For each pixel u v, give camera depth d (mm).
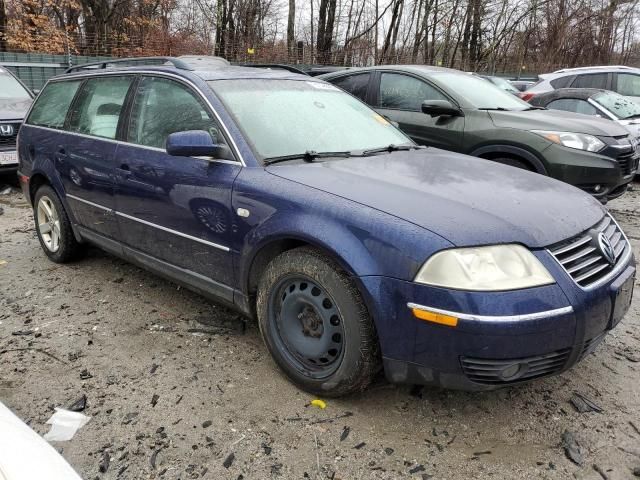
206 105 3436
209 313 3930
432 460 2486
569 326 2416
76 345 3479
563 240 2584
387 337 2523
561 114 6285
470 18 23859
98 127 4258
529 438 2639
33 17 19250
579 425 2727
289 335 2961
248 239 3027
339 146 3570
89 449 2537
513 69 25734
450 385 2471
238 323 3777
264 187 2990
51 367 3219
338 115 3885
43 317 3873
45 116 4988
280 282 2934
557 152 5520
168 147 3148
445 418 2781
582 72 10367
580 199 3055
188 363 3268
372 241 2541
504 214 2609
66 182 4500
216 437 2621
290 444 2578
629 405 2883
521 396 2965
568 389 3025
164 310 3984
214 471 2410
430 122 6273
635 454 2525
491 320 2314
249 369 3199
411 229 2482
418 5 22906
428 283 2393
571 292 2439
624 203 7695
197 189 3305
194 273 3512
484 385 2426
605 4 27391
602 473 2410
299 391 2982
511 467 2447
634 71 10008
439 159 3568
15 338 3562
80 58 15258
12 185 8383
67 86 4848
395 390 3000
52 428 2672
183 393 2967
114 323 3783
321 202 2758
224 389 3004
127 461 2465
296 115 3639
